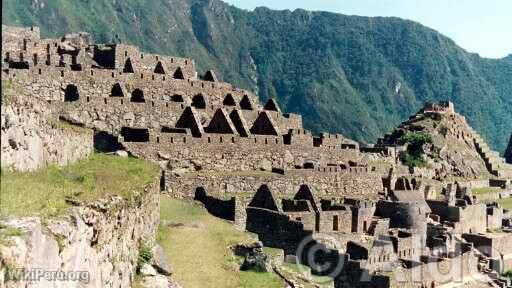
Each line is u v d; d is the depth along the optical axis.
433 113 182.12
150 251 34.91
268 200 62.25
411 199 88.69
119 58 83.00
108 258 24.78
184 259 42.19
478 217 106.38
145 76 74.38
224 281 40.41
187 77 85.88
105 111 64.50
